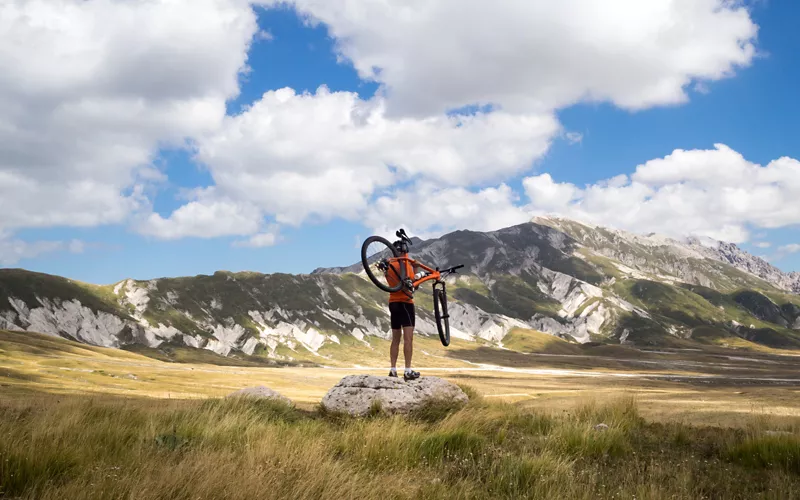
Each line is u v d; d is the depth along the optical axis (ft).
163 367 463.83
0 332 551.59
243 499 17.33
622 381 428.56
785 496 22.12
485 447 29.91
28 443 20.67
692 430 40.11
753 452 29.81
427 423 37.91
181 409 35.14
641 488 21.57
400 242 39.01
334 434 30.76
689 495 21.61
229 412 33.91
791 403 75.97
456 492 21.02
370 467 24.44
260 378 364.79
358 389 41.91
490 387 329.11
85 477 18.21
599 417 42.47
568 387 347.97
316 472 20.49
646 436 37.09
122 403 36.42
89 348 575.79
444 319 35.22
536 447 30.58
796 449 28.73
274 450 23.58
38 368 291.99
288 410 41.75
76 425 26.08
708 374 583.17
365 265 37.45
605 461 29.25
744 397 107.45
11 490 17.42
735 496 22.62
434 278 36.47
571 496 21.02
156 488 17.25
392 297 42.78
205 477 18.30
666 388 358.84
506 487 22.17
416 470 24.52
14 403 38.34
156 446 25.04
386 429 30.68
